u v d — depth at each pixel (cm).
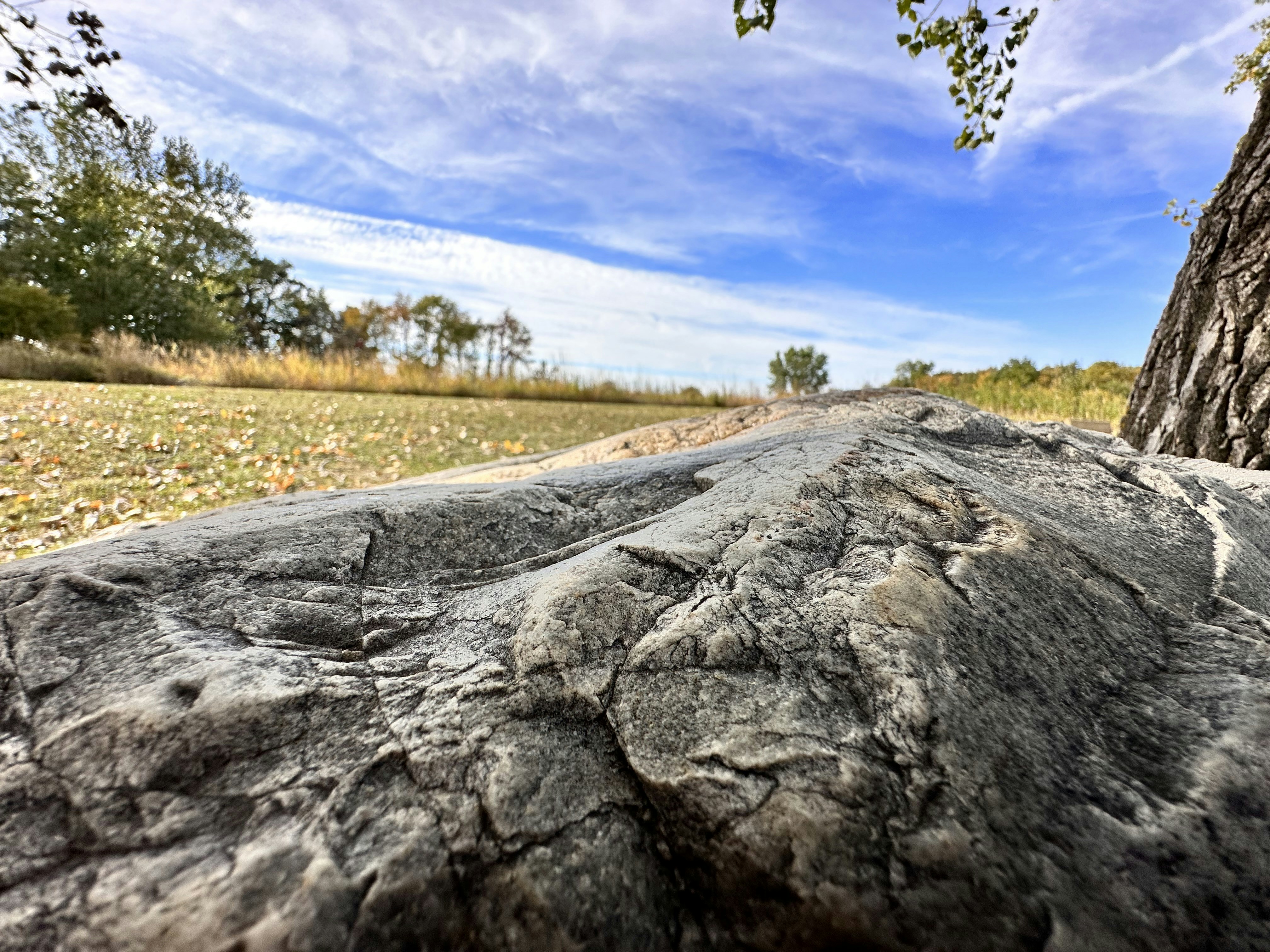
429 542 156
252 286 3125
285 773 89
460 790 87
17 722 95
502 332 3553
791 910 75
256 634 117
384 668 109
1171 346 354
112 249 2017
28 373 1061
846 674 97
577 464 316
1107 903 73
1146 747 94
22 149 1844
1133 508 176
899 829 78
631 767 90
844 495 148
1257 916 74
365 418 848
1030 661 104
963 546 128
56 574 120
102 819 83
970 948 70
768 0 337
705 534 133
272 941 71
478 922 77
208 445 633
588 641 106
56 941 72
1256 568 151
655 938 77
